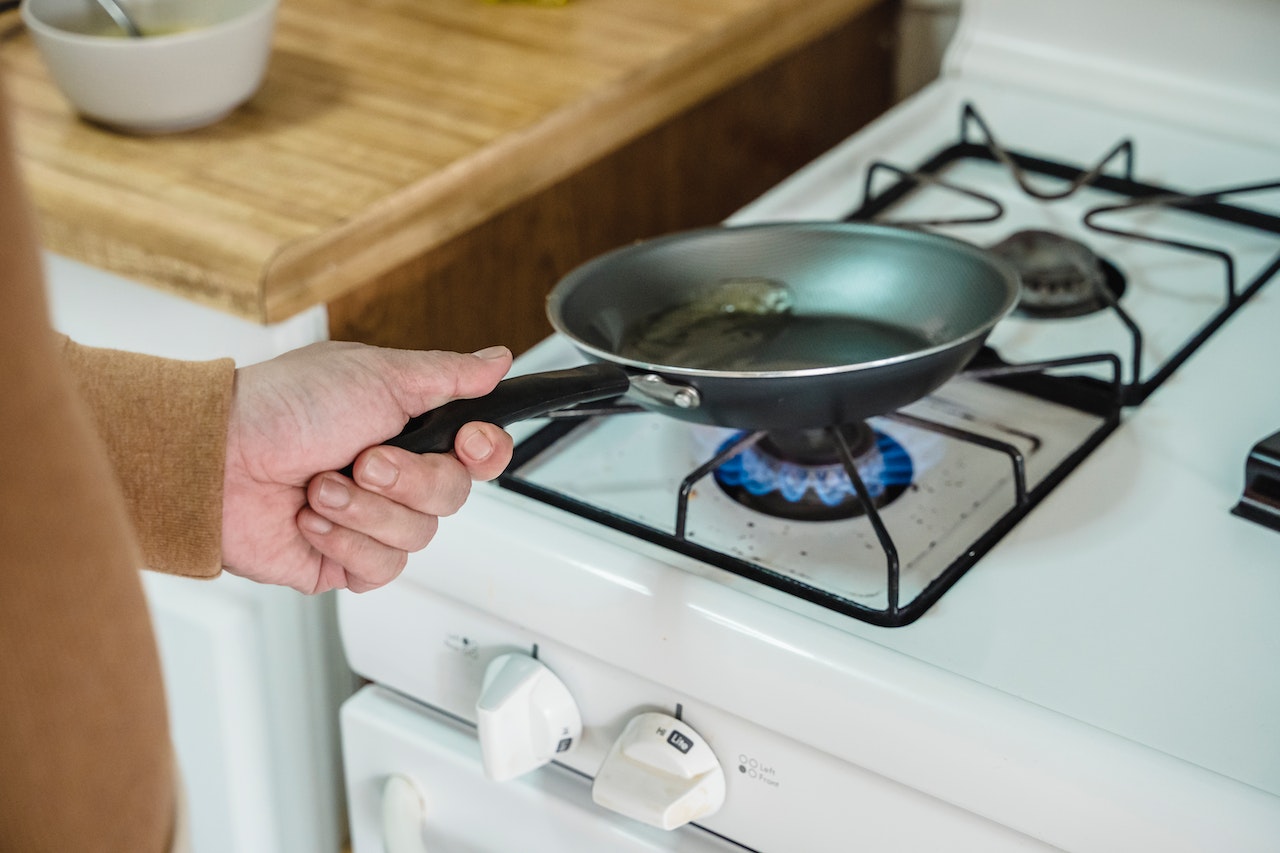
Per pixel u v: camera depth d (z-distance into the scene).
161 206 0.72
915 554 0.57
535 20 0.95
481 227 0.81
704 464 0.58
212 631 0.72
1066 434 0.65
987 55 1.00
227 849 0.80
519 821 0.61
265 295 0.67
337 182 0.74
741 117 1.01
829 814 0.53
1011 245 0.76
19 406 0.28
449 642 0.61
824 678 0.50
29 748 0.31
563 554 0.55
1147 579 0.54
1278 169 0.88
